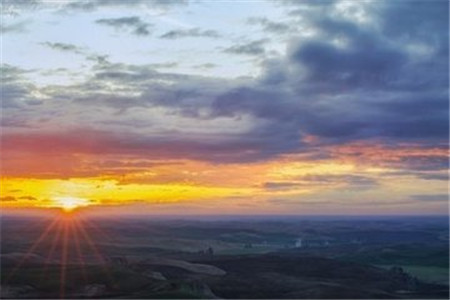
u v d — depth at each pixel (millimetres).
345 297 107625
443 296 110750
